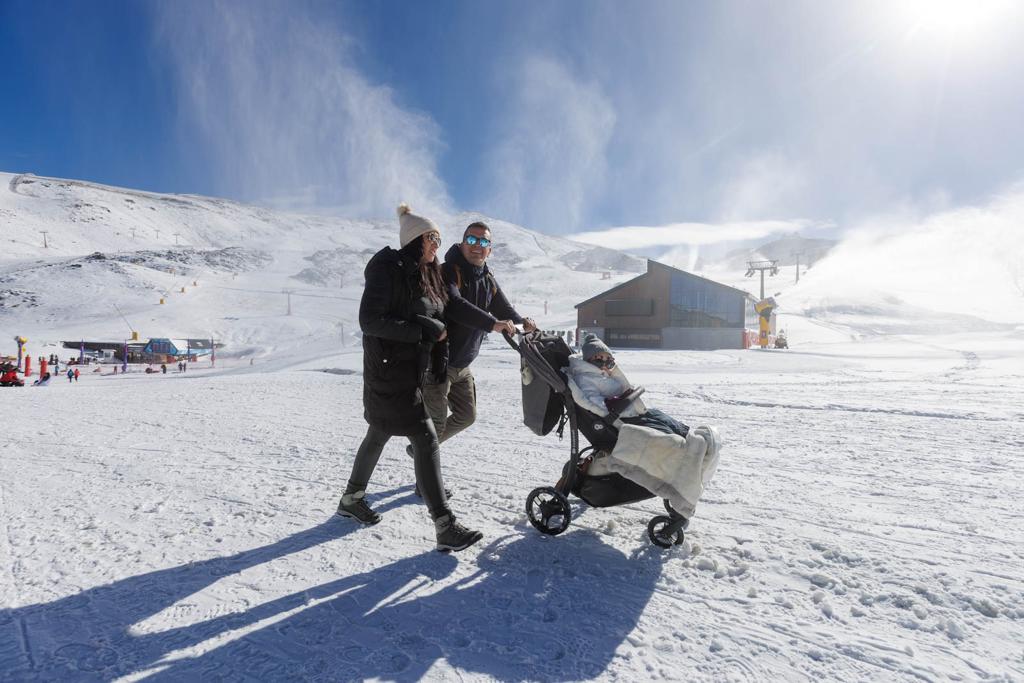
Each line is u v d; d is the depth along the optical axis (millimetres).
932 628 2238
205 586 2668
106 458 5293
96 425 7254
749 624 2297
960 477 4371
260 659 2084
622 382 3244
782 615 2363
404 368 3084
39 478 4574
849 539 3127
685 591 2586
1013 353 27281
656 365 21984
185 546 3146
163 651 2141
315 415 8109
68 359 63344
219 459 5227
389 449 5621
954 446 5492
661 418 3170
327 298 105562
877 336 51000
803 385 11938
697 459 2887
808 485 4188
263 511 3732
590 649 2139
